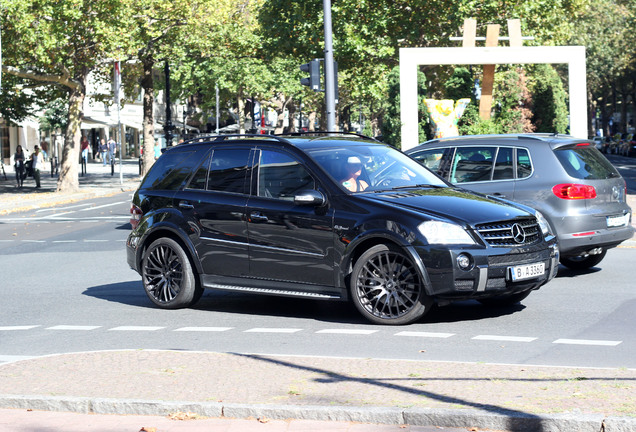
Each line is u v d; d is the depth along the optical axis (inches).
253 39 2294.5
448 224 412.2
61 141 3358.8
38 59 1620.3
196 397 283.4
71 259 753.6
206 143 503.8
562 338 384.5
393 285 422.6
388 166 472.4
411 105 1296.8
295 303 507.2
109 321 462.6
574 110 1283.2
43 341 413.4
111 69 2081.7
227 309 491.2
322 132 504.4
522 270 419.8
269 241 457.7
